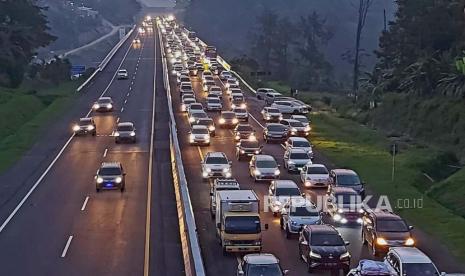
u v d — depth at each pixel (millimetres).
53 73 136625
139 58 165000
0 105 90500
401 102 89625
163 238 36781
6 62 116125
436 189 53156
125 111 90375
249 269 28156
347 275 29703
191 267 30234
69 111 91062
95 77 129750
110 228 38906
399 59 107500
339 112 102312
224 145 67875
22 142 69312
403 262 29000
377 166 59594
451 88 82438
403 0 120688
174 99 101562
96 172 55031
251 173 53031
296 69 188750
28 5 136500
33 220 40906
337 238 32219
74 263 32562
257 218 34281
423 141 77312
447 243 37312
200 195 47344
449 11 98375
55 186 50312
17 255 34031
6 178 53281
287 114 91188
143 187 49625
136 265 32156
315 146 69312
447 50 97250
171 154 61594
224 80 129875
